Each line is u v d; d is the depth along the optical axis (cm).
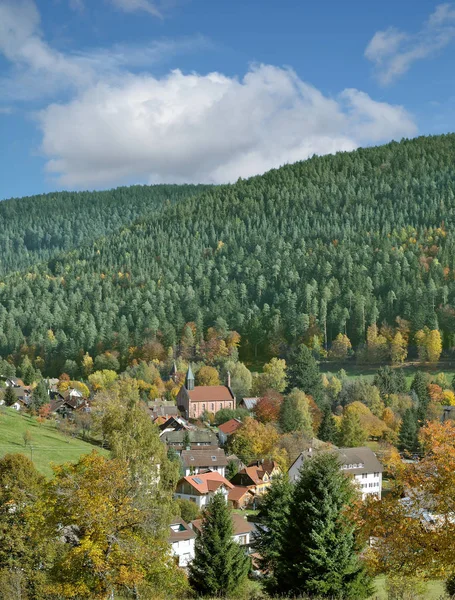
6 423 12206
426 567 2634
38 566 3812
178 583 3669
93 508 2772
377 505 2784
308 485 3591
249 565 4753
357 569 3325
